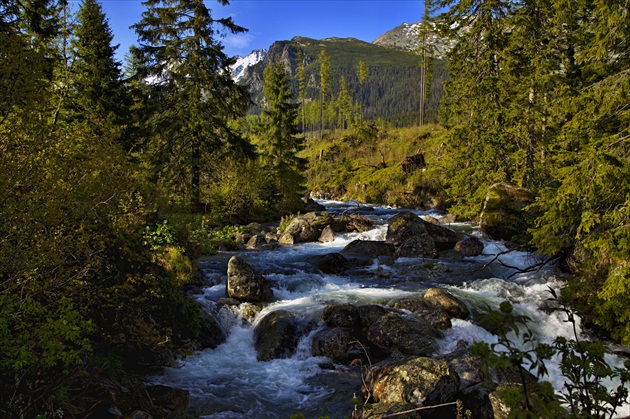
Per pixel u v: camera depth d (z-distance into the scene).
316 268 15.70
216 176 26.27
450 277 14.79
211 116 25.45
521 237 17.52
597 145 9.68
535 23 22.17
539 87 20.34
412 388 7.04
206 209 26.08
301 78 90.81
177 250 12.48
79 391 5.80
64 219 5.68
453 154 25.00
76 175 5.96
